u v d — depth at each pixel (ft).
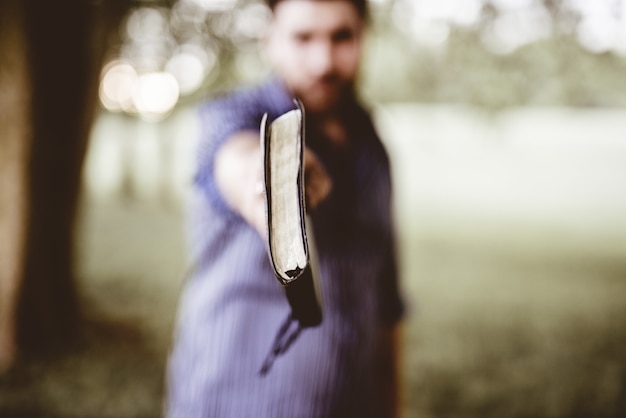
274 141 2.26
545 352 20.07
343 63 4.42
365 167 4.63
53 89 16.99
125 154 61.36
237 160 3.59
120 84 44.62
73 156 17.93
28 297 17.40
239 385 4.11
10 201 16.94
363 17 4.64
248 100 4.31
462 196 72.49
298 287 2.30
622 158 114.32
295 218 2.13
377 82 40.34
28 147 16.72
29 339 17.46
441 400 16.25
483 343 20.89
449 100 42.86
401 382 5.59
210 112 4.25
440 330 22.22
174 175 69.51
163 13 24.77
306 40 4.37
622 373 18.31
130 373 16.60
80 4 16.94
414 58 30.68
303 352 4.15
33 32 16.20
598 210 62.13
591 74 25.38
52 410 14.49
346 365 4.31
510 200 69.82
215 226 4.24
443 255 37.52
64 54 16.96
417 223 50.93
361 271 4.53
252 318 4.14
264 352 4.12
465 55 24.36
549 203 67.62
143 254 34.50
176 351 4.74
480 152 119.55
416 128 123.75
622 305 26.32
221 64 27.30
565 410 15.89
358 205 4.54
